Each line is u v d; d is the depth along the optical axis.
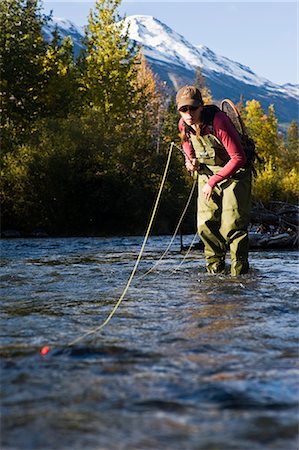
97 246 14.57
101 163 29.86
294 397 2.00
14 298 4.60
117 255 10.31
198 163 6.01
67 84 37.12
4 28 37.06
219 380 2.21
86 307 4.09
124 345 2.83
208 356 2.60
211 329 3.22
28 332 3.20
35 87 37.16
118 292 4.91
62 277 6.21
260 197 40.03
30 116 37.00
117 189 30.11
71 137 30.41
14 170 28.72
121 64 35.22
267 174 40.97
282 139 98.62
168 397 2.00
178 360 2.53
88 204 29.77
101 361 2.52
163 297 4.55
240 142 5.64
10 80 36.53
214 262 6.41
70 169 29.34
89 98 35.88
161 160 32.47
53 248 13.63
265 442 1.60
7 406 1.93
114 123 32.47
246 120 76.25
